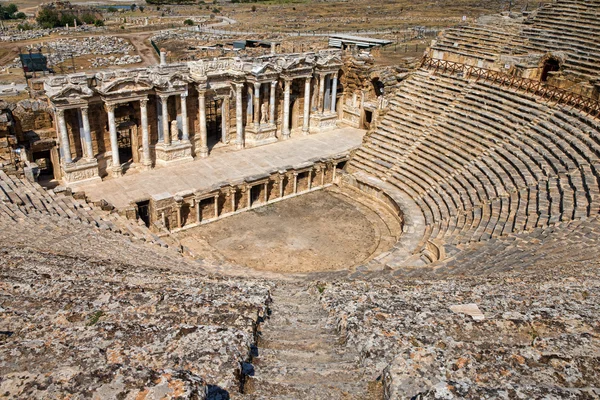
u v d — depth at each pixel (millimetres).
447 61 42812
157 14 151125
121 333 7750
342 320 10773
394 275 19391
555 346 7891
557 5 42656
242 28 110875
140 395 5395
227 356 7422
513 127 33906
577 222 21406
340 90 49531
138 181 35281
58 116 32062
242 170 37906
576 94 32562
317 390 7305
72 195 29516
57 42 96000
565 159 28438
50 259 14867
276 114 45031
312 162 39438
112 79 33438
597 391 5777
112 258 17656
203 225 34781
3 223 20391
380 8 130875
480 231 24891
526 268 16344
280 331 10562
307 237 33625
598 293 11695
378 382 7512
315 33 95625
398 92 43688
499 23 44844
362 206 38031
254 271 24266
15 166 29984
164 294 11047
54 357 6461
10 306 9859
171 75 35406
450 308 10938
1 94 58531
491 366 7148
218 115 45438
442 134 37906
